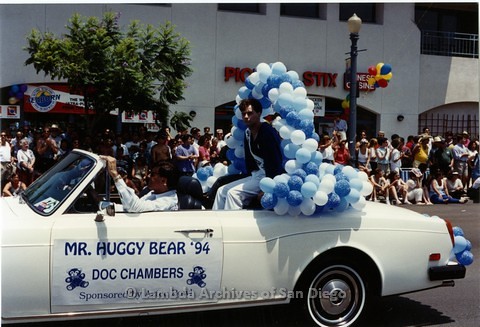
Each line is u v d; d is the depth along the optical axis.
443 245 5.03
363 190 4.88
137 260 4.27
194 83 16.17
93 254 4.18
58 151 12.04
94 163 4.46
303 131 4.93
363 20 18.25
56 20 14.60
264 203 4.59
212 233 4.43
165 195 4.84
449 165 14.48
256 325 4.95
